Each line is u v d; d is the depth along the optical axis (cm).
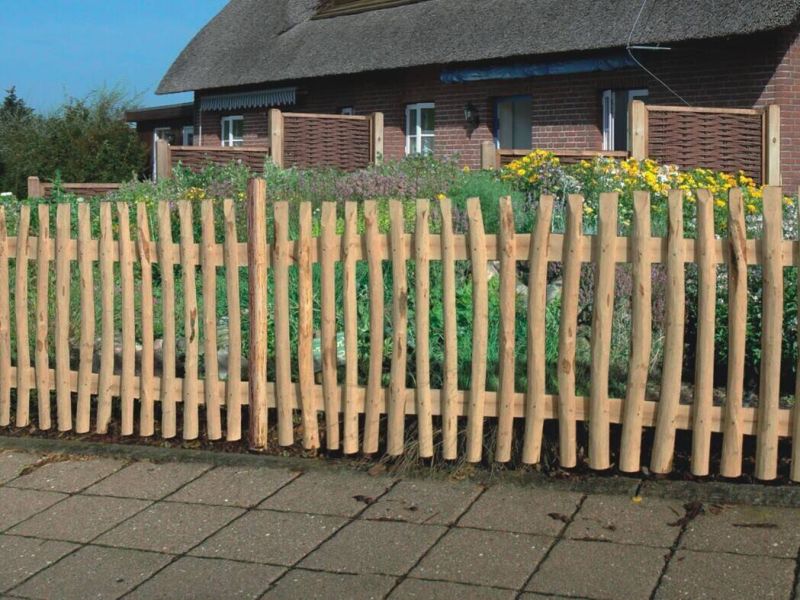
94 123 2958
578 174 1041
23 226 663
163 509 545
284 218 591
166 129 3058
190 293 619
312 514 525
